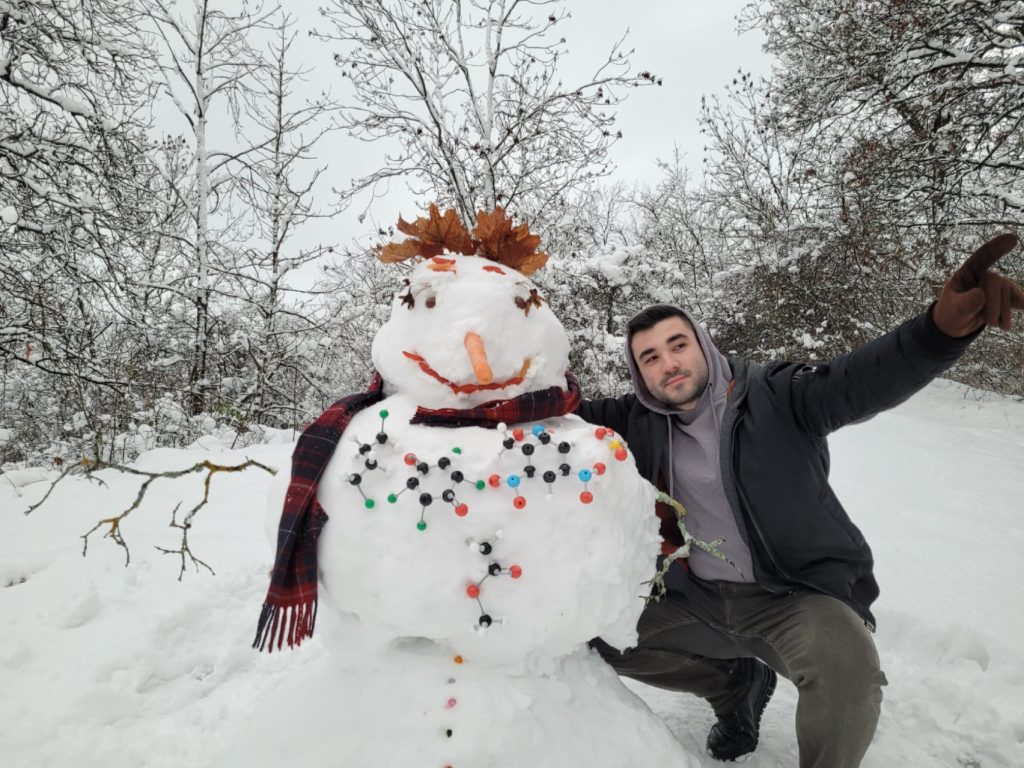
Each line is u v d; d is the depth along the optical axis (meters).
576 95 7.94
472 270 1.68
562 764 1.43
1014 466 5.23
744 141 12.97
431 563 1.40
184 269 9.40
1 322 5.87
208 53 9.73
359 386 10.80
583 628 1.47
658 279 9.64
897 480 4.74
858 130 7.46
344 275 10.61
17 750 1.81
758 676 2.03
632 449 2.04
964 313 1.51
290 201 11.16
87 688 2.06
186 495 4.39
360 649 1.55
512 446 1.48
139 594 2.70
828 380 1.81
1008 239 1.50
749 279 12.33
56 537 3.52
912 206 7.04
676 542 1.94
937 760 1.91
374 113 8.09
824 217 10.85
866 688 1.56
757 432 1.84
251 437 7.83
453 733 1.43
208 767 1.66
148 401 7.46
